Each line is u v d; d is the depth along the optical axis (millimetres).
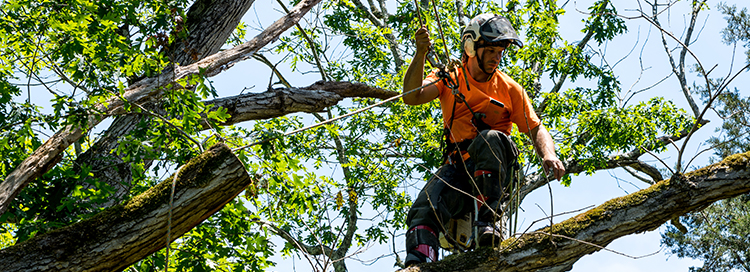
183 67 4977
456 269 2561
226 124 5316
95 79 4156
